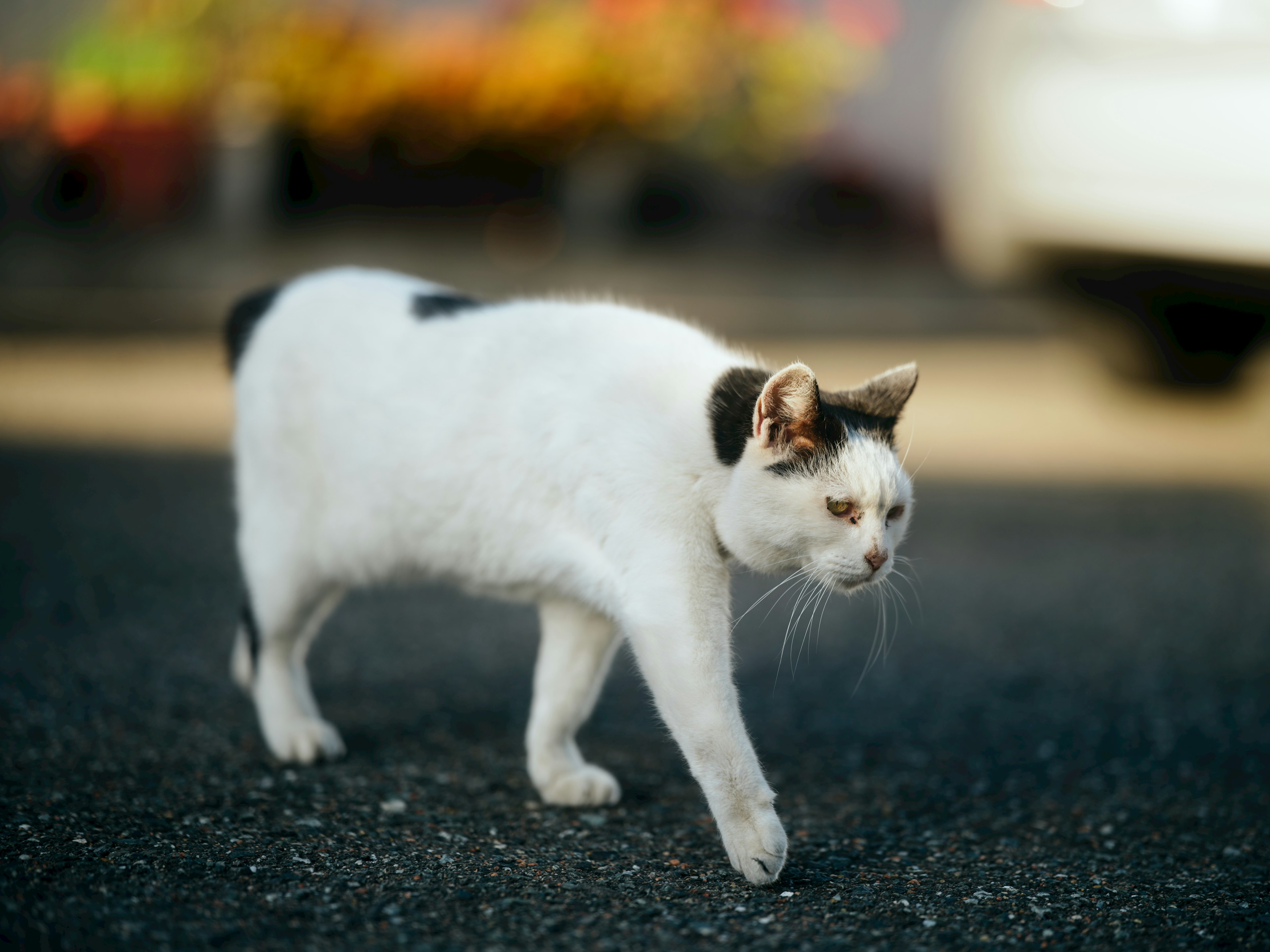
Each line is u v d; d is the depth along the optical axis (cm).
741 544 287
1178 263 670
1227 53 611
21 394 802
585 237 1127
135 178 1117
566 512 298
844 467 284
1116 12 647
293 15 1127
